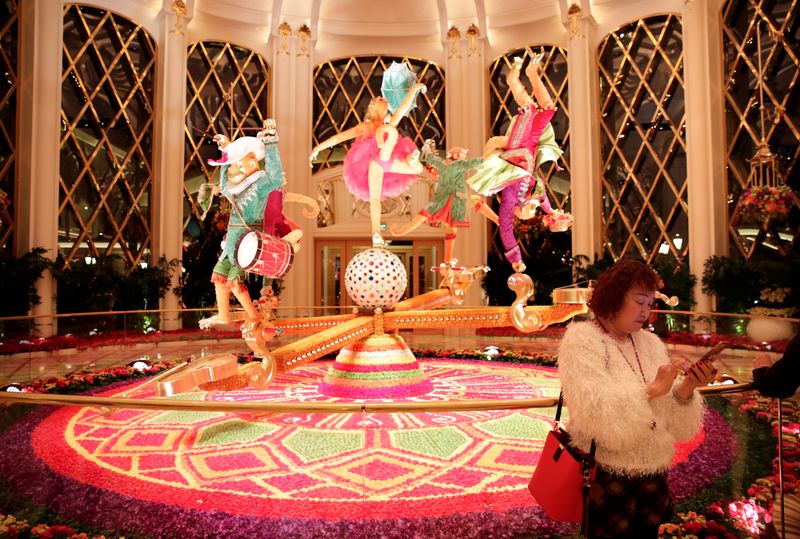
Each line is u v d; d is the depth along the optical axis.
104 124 9.24
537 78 4.15
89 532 2.12
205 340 7.22
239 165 3.74
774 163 7.03
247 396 4.33
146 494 2.38
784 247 7.75
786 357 1.71
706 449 2.54
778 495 2.11
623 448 1.47
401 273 4.48
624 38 10.08
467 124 11.09
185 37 9.96
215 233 10.04
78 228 8.88
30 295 7.71
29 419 3.05
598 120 10.24
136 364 5.91
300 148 11.11
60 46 8.34
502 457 2.76
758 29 7.83
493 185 4.27
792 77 7.73
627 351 1.61
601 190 10.19
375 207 4.48
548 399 1.80
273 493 2.36
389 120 4.36
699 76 8.69
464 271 5.00
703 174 8.65
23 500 2.35
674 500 2.30
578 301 4.25
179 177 9.80
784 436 2.12
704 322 5.52
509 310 4.37
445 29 11.33
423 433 3.11
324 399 4.21
